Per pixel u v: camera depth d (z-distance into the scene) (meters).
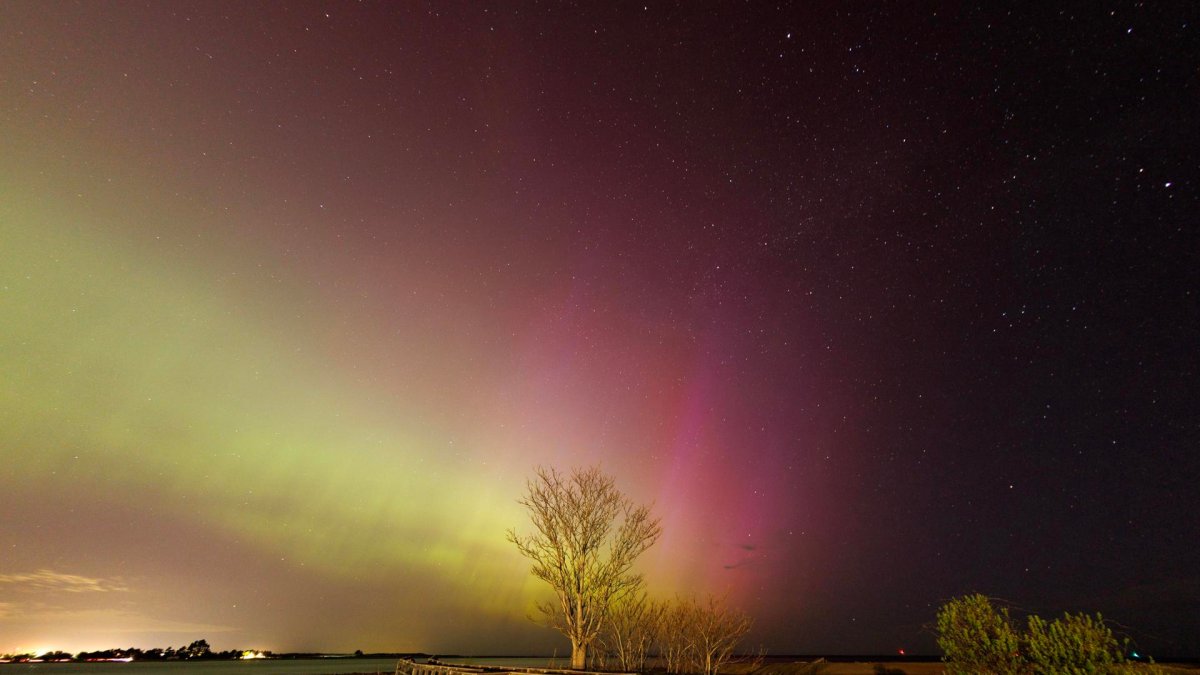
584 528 22.39
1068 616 9.13
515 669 18.70
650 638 25.83
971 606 10.05
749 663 28.23
